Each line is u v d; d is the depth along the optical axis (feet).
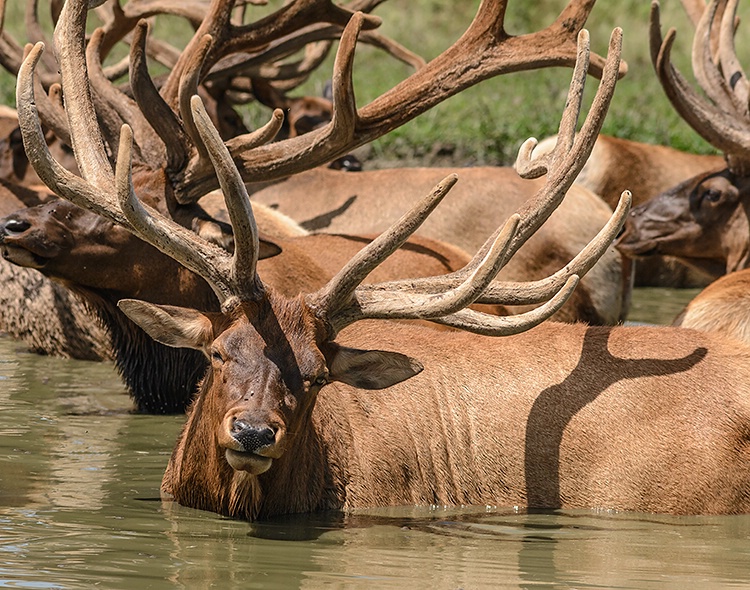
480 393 36.35
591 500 35.35
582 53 37.27
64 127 46.83
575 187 65.98
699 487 35.22
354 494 34.30
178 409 45.88
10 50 62.59
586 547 31.04
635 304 74.69
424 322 42.83
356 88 117.60
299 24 51.34
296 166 45.09
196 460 32.73
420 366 32.58
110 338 45.98
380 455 34.86
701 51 65.62
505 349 37.35
